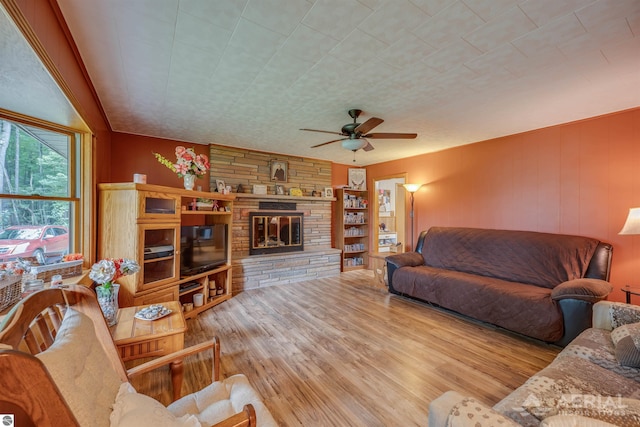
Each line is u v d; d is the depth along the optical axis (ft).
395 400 5.99
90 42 5.85
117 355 4.29
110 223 9.04
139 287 8.89
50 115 7.04
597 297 7.73
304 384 6.53
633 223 8.37
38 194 7.50
